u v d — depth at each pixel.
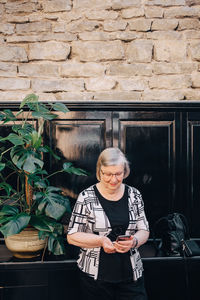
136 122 2.37
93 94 2.41
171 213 2.40
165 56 2.42
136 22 2.41
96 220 1.55
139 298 1.54
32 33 2.41
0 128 2.36
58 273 2.04
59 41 2.41
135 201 1.65
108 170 1.51
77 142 2.37
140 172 2.39
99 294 1.55
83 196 1.59
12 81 2.41
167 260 2.05
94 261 1.55
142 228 1.65
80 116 2.35
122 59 2.42
